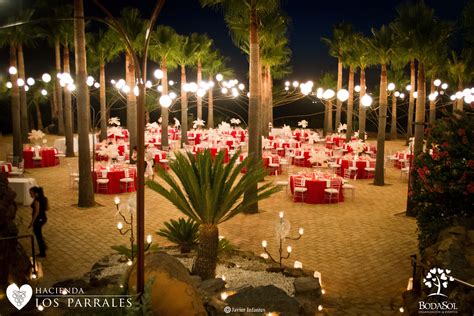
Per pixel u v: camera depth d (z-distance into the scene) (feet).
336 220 40.93
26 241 33.09
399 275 27.76
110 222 38.60
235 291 19.84
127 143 80.48
